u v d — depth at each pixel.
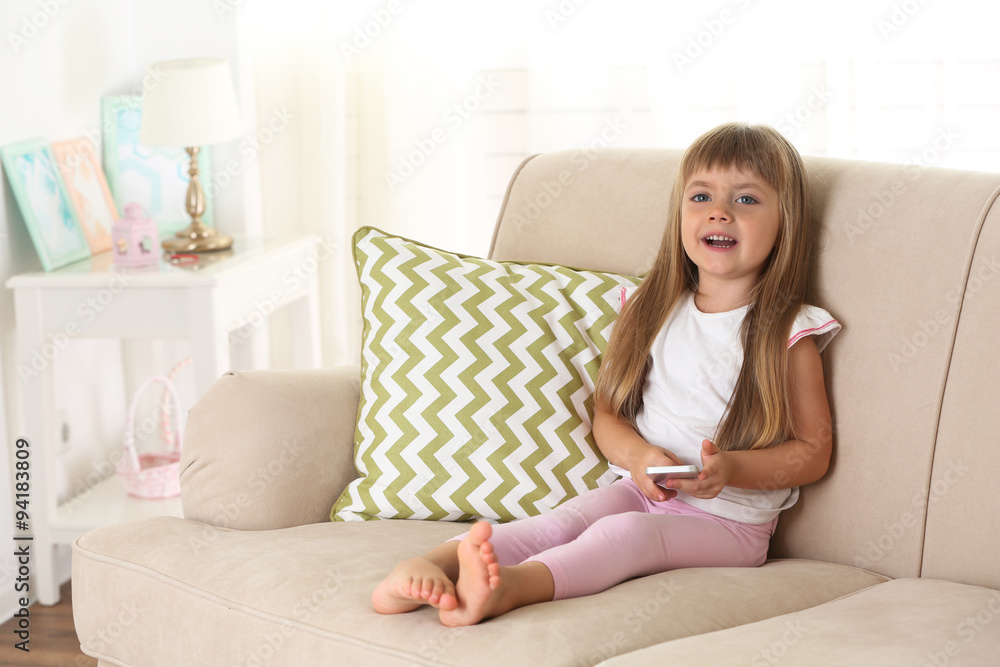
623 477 1.38
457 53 2.59
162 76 2.26
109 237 2.38
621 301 1.50
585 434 1.42
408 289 1.47
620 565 1.15
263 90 2.72
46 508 2.13
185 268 2.15
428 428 1.39
